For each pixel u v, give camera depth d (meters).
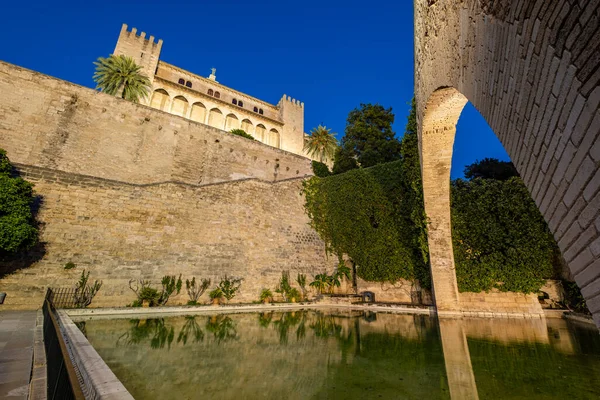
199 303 15.48
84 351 4.23
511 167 24.22
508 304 13.35
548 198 3.13
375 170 20.97
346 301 17.70
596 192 2.33
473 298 13.88
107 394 2.32
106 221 14.05
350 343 7.55
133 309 12.47
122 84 25.58
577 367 5.55
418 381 4.75
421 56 9.04
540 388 4.42
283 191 21.62
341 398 3.98
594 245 2.49
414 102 15.88
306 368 5.40
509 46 3.22
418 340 7.96
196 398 3.87
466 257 14.47
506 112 3.54
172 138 22.72
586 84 2.17
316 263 21.36
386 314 13.82
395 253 18.17
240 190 19.20
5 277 11.35
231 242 17.75
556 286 14.70
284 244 20.22
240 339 7.84
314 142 37.25
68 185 13.52
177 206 16.33
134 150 20.84
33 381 3.82
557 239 3.09
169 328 9.21
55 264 12.44
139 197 15.24
